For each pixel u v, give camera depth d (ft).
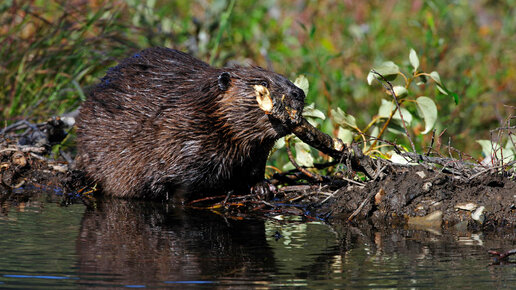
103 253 20.48
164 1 56.18
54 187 32.89
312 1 61.67
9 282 17.51
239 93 28.32
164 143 29.58
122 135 30.73
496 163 29.43
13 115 40.09
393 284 17.93
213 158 29.53
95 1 47.93
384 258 20.54
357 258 20.48
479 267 19.67
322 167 31.73
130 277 18.06
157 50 32.24
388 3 62.49
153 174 30.14
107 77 32.65
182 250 21.03
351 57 53.21
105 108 31.50
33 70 41.06
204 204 29.96
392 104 32.12
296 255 20.68
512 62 55.83
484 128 44.45
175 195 30.58
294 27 58.54
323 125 36.99
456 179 27.68
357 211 26.89
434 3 48.26
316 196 29.99
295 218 26.94
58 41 41.98
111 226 24.43
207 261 19.79
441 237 23.80
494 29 61.16
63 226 24.16
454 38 55.67
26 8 42.55
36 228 23.71
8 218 25.35
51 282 17.56
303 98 27.86
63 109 40.42
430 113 31.14
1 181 32.48
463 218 26.21
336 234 23.98
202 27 49.44
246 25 55.31
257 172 30.48
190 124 29.09
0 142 34.81
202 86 29.14
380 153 31.27
